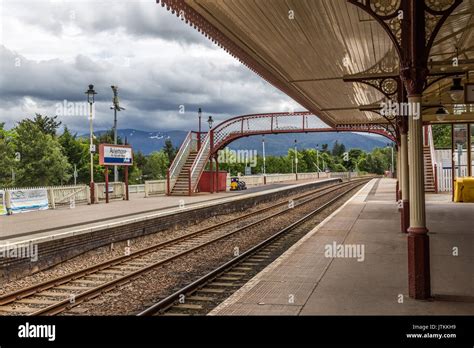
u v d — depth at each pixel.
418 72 6.45
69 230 12.83
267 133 35.06
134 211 18.59
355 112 25.48
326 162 110.25
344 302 6.60
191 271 11.09
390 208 21.86
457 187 24.06
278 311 6.27
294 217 22.88
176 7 9.29
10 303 8.45
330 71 16.00
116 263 11.87
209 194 30.50
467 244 11.29
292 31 11.62
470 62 10.64
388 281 7.81
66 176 51.56
